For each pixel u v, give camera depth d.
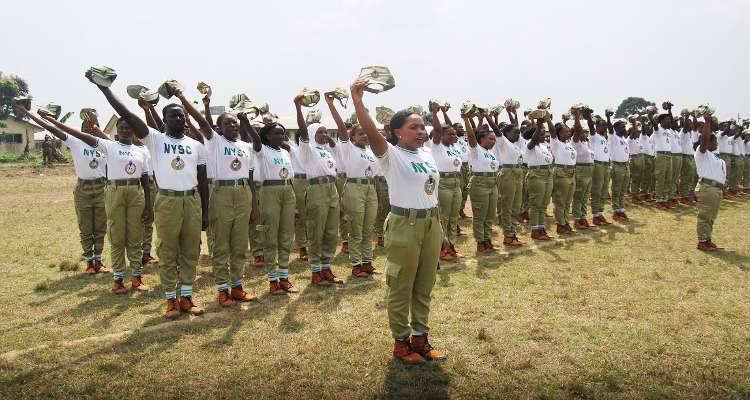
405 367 4.28
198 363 4.35
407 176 4.27
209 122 6.12
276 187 6.34
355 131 7.36
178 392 3.86
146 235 8.23
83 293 6.47
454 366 4.27
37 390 3.87
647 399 3.74
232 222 5.97
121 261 6.55
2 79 47.03
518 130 9.60
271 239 6.37
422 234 4.30
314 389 3.91
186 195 5.50
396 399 3.77
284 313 5.66
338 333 5.05
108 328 5.21
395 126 4.43
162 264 5.55
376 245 9.68
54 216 12.97
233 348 4.68
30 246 9.21
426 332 4.54
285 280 6.58
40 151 47.41
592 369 4.22
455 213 8.27
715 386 3.93
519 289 6.52
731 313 5.51
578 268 7.55
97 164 7.35
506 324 5.27
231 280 6.16
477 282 6.86
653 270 7.36
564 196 10.23
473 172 8.72
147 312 5.73
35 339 4.89
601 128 11.42
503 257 8.39
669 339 4.84
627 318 5.41
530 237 10.12
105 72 4.80
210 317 5.55
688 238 9.58
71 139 7.16
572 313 5.59
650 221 11.49
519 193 9.37
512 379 4.06
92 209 7.40
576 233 10.37
